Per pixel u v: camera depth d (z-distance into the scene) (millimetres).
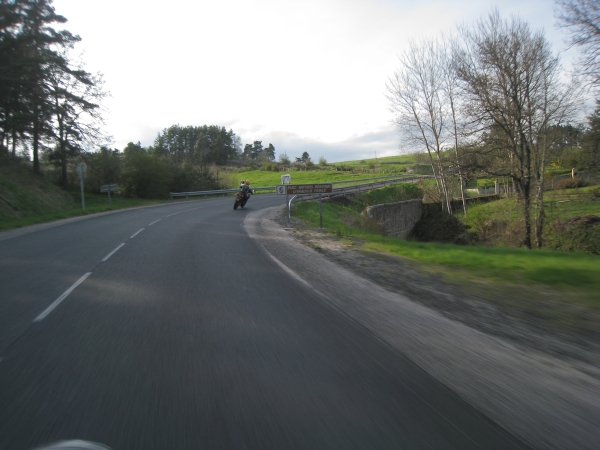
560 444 3195
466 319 6215
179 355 4785
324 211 27672
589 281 8469
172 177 45469
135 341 5230
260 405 3678
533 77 27031
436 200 48844
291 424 3387
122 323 5922
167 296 7352
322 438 3197
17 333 5539
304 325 5848
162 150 120625
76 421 3424
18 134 33625
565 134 27438
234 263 10438
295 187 18141
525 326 5918
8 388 4008
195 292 7625
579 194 34594
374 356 4793
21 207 25719
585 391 4047
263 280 8641
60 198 32219
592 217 27906
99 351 4914
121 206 31797
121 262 10508
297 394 3881
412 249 13273
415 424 3406
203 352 4871
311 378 4211
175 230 17109
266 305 6824
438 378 4258
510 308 6797
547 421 3504
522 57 26766
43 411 3582
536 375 4371
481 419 3504
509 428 3381
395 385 4082
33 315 6309
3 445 3098
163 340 5258
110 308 6648
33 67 30891
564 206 32625
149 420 3438
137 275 9047
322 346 5074
